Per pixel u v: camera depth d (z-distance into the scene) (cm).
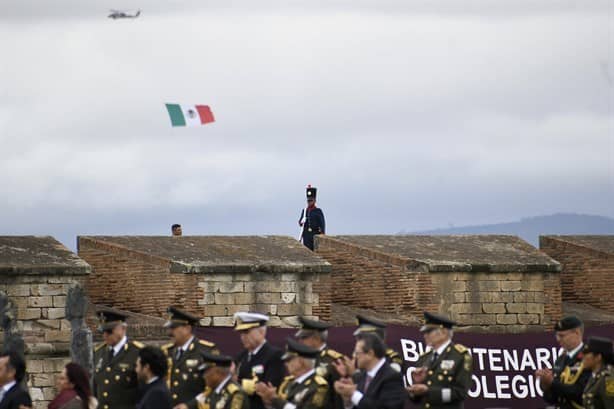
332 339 7644
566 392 5872
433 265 8131
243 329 5788
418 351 7638
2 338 7412
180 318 5812
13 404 5472
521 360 7900
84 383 5622
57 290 7519
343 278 8531
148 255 7888
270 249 8231
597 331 8338
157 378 5347
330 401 5447
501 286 8331
